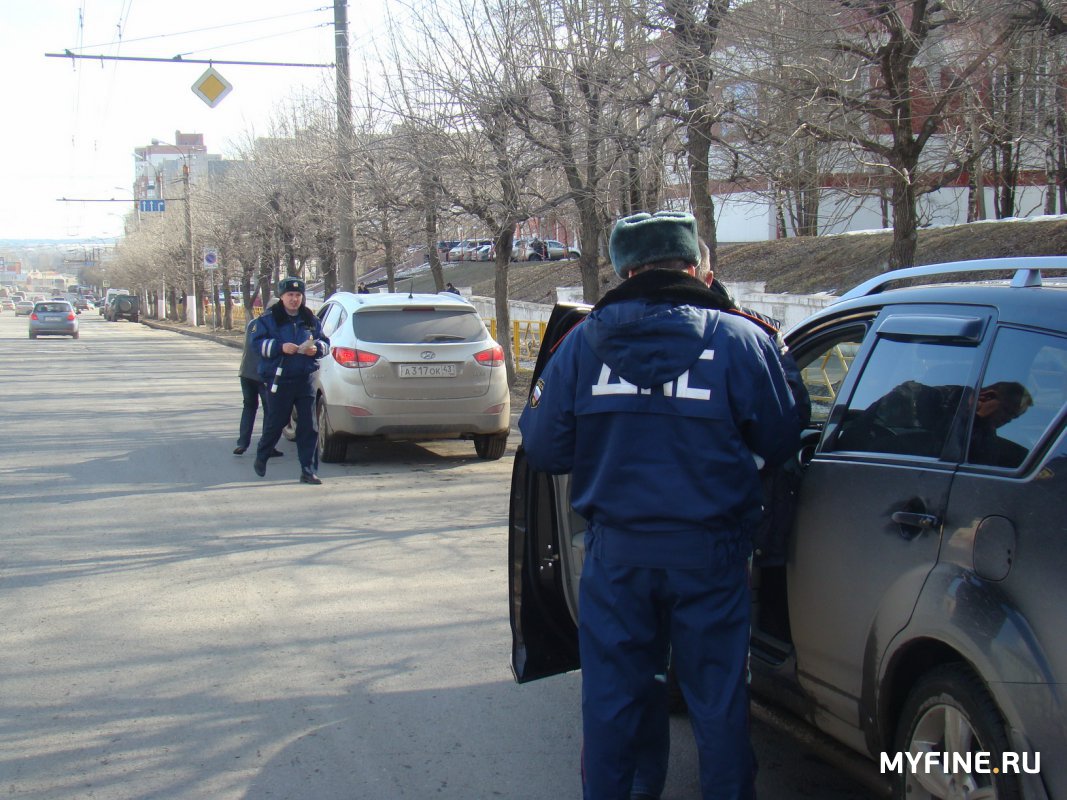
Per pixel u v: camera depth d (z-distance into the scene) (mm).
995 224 19891
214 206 39000
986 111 11078
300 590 6391
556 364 3145
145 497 9266
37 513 8586
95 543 7562
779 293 21297
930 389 3135
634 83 12336
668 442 2916
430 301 10906
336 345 10750
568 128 13500
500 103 14023
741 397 2936
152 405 16906
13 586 6461
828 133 10875
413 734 4355
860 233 24359
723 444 2912
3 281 193375
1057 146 12242
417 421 10562
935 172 11969
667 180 13453
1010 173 20344
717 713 2930
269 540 7656
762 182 12711
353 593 6332
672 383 2916
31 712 4543
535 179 15766
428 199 17391
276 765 4055
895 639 2953
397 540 7672
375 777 3965
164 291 68688
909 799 2920
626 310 2975
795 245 25469
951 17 10438
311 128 25516
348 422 10516
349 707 4629
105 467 10875
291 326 9750
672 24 11844
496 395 10844
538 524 4047
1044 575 2520
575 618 3895
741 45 11039
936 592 2801
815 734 3557
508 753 4184
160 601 6156
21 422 14664
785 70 10680
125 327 58219
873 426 3312
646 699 3057
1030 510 2605
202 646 5391
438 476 10352
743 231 33438
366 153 18609
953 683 2746
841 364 4855
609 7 12148
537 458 3188
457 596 6273
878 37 11156
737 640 2967
